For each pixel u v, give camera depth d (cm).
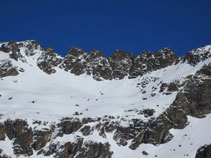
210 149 15288
